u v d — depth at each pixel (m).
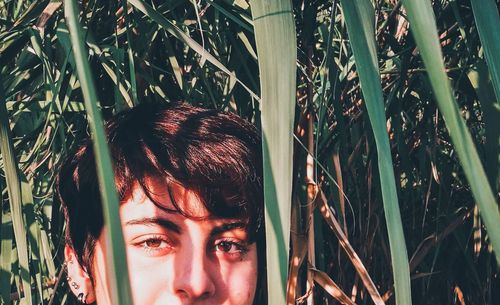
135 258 0.55
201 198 0.55
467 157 0.22
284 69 0.29
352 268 0.80
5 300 0.56
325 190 0.82
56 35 0.69
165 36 0.72
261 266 0.62
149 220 0.55
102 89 0.77
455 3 0.66
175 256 0.55
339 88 0.69
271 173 0.28
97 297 0.61
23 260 0.45
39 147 0.68
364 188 0.78
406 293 0.25
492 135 0.59
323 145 0.72
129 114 0.60
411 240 0.83
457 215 0.83
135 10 0.72
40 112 0.76
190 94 0.77
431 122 0.77
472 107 0.76
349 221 0.82
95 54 0.71
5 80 0.72
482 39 0.26
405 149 0.74
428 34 0.23
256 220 0.58
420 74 0.73
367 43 0.28
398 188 0.80
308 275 0.70
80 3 0.74
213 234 0.56
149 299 0.55
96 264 0.61
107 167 0.19
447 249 0.85
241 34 0.69
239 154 0.57
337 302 0.79
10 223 0.65
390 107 0.74
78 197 0.62
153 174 0.55
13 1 0.80
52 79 0.66
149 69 0.76
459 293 0.83
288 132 0.29
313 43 0.74
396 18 0.81
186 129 0.57
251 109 0.78
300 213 0.69
